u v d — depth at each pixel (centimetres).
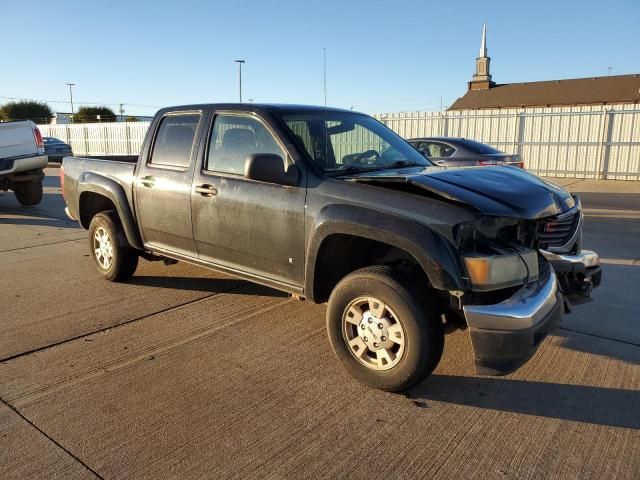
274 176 378
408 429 314
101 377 376
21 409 334
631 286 581
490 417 327
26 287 586
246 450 294
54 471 276
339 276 398
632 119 1809
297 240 389
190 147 480
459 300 322
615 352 415
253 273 438
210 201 449
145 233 533
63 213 1135
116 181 550
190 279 611
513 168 431
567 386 364
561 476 272
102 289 577
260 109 426
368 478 271
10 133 1116
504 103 4909
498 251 324
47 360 403
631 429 313
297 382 370
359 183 366
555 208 364
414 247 323
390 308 338
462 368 392
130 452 291
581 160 1927
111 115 5731
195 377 377
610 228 941
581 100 4553
